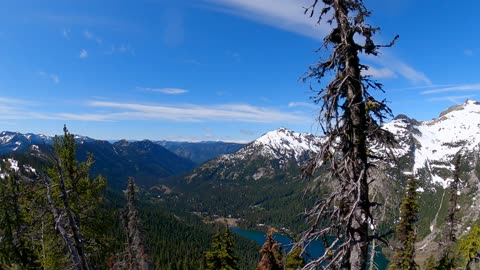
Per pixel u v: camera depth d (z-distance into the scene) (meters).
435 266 37.34
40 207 16.30
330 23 9.98
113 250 23.12
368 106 9.50
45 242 18.33
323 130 9.91
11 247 21.69
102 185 21.81
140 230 41.56
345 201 9.70
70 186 19.86
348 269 10.07
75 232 16.61
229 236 42.84
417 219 29.00
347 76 9.47
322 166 10.12
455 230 36.56
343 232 9.91
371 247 11.43
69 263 17.89
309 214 10.15
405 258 27.91
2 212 16.62
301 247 10.24
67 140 20.55
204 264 65.50
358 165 9.70
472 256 40.19
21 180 15.68
